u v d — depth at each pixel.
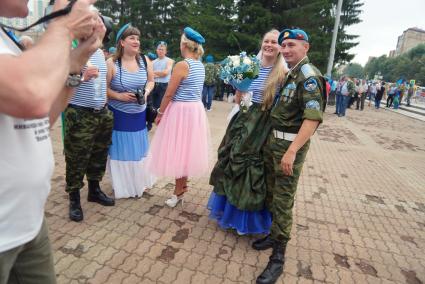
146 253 2.90
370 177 5.90
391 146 9.23
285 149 2.63
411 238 3.68
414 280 2.91
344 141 9.35
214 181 3.35
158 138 3.67
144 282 2.53
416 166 7.08
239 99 3.41
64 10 1.01
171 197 3.95
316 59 19.64
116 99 3.56
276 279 2.66
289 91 2.56
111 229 3.24
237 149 3.08
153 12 33.72
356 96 20.11
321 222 3.88
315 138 9.46
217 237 3.28
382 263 3.13
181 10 33.69
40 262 1.36
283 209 2.67
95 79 3.12
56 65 0.96
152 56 11.02
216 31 19.77
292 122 2.59
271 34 2.97
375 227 3.88
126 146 3.77
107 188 4.20
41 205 1.21
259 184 3.03
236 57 3.16
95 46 1.32
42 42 0.97
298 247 3.27
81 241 2.99
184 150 3.57
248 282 2.65
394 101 24.44
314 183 5.29
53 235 3.04
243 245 3.17
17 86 0.88
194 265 2.80
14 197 1.08
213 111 12.04
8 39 1.14
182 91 3.55
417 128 14.22
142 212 3.65
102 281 2.50
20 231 1.13
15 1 1.06
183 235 3.26
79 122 3.13
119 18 34.84
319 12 20.23
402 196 5.03
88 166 3.58
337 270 2.95
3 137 1.02
